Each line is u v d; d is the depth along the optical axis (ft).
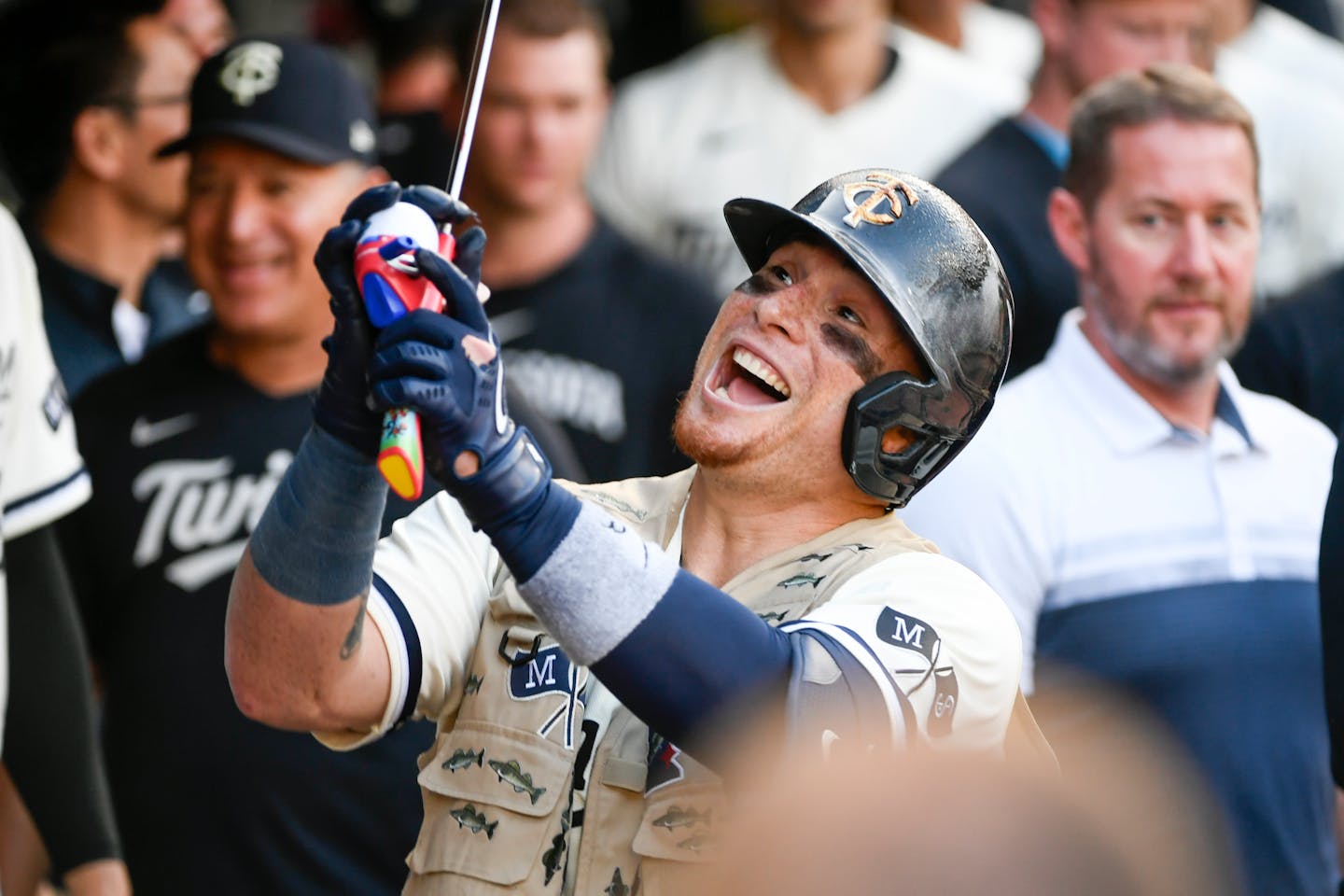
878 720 24.39
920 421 27.45
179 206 54.29
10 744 39.45
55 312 53.78
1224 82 58.95
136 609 43.16
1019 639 27.20
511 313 51.75
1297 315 53.01
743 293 27.96
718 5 73.31
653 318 52.19
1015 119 53.93
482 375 22.84
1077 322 43.29
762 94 60.29
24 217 54.60
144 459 44.34
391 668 26.43
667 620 23.50
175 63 54.49
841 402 27.25
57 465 39.11
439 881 26.13
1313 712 41.86
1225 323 42.68
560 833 25.85
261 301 44.70
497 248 52.13
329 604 24.70
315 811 40.91
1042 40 54.44
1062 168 52.90
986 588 27.12
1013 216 52.11
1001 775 15.20
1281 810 41.14
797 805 15.03
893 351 27.35
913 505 41.47
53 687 39.47
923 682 25.20
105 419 44.75
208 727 41.78
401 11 65.67
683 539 28.43
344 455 23.84
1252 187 43.27
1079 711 41.04
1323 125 58.59
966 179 52.75
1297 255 58.44
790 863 14.73
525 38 51.29
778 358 27.30
